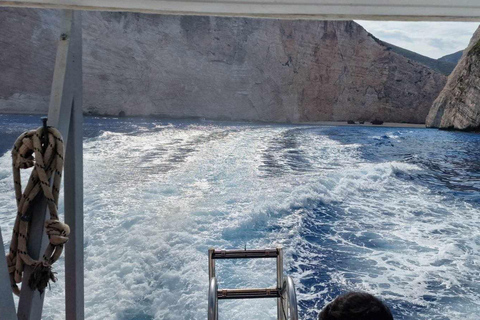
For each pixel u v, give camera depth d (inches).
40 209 57.4
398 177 556.4
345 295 31.2
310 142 1021.2
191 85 2127.2
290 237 277.6
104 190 403.9
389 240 281.3
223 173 526.3
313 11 47.1
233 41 2154.3
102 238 259.8
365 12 46.3
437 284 208.8
